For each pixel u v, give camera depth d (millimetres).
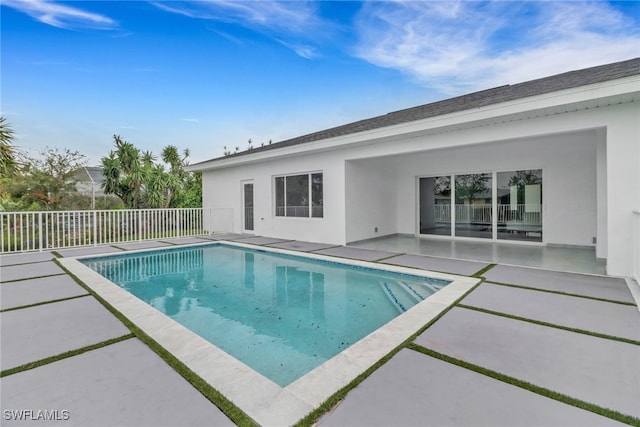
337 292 4887
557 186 7762
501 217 8625
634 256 4504
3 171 11852
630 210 4641
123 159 15625
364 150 7957
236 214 12273
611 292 4004
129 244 9031
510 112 5242
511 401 1856
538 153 7980
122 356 2477
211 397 1932
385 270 5750
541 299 3781
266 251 8117
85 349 2596
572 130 5117
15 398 1922
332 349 3041
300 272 6242
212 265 6992
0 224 7641
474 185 9086
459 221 9406
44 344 2693
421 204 10250
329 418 1734
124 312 3502
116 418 1738
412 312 3400
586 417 1708
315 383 2084
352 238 8750
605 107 4812
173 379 2143
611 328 2908
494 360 2355
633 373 2150
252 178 11414
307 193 9508
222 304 4418
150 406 1846
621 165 4695
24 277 5117
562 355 2418
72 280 4922
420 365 2295
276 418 1740
